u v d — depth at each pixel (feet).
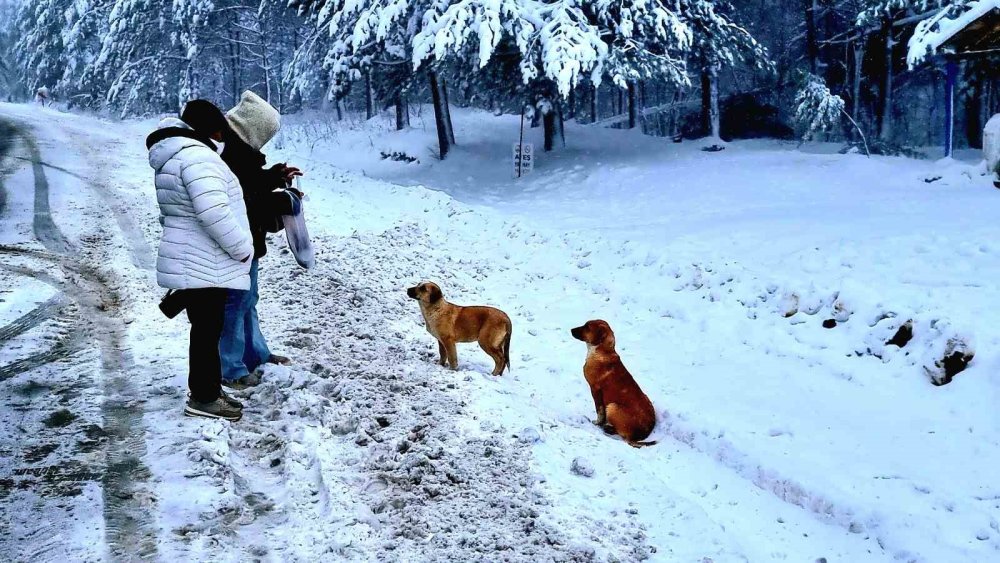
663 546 12.97
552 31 58.70
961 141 100.78
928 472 16.12
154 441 14.08
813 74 90.43
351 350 20.92
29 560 10.41
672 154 68.85
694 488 15.83
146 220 35.35
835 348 22.66
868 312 23.07
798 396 20.38
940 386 19.77
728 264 29.27
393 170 79.15
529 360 23.39
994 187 44.60
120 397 16.12
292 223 16.98
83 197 40.24
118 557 10.66
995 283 23.49
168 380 17.13
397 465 14.43
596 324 18.57
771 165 58.85
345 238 34.71
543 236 37.55
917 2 82.17
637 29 66.44
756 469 16.76
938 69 89.45
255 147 16.40
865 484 15.70
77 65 161.48
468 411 17.38
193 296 14.46
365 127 112.06
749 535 14.05
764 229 34.50
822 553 13.76
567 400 20.42
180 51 139.33
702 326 25.73
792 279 26.66
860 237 30.40
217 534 11.55
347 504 12.89
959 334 19.98
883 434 18.03
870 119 104.53
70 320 21.15
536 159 74.38
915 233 29.99
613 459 16.26
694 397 20.74
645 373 22.67
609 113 155.53
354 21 72.38
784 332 24.16
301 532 11.96
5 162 51.96
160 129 14.24
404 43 70.90
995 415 18.06
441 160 79.00
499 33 57.77
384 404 17.17
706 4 71.92
